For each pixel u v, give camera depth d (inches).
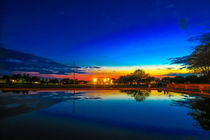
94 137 148.4
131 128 178.1
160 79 1344.7
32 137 145.3
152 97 490.9
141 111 272.5
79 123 195.9
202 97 477.1
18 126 179.8
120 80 1510.8
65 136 149.5
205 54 834.8
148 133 161.5
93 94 607.5
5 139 139.1
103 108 300.2
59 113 252.4
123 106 321.4
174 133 163.5
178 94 594.2
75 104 347.6
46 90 844.6
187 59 973.8
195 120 212.1
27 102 371.2
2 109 278.1
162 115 240.5
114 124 192.7
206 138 149.0
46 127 177.3
